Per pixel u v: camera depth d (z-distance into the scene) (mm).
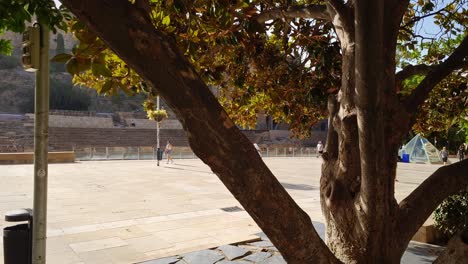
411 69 3904
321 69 4961
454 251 2568
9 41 3570
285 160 33969
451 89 6379
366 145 2285
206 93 1736
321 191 3346
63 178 16969
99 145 43844
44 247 3502
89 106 65812
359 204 2736
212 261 5980
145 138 48469
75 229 8086
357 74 2105
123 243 7043
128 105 71812
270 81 5684
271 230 1957
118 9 1546
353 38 2936
